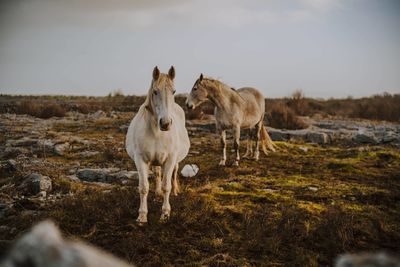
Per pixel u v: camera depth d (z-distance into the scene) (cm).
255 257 502
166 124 516
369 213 654
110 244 507
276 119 1670
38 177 721
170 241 523
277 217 616
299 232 569
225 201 686
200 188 751
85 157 1023
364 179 873
